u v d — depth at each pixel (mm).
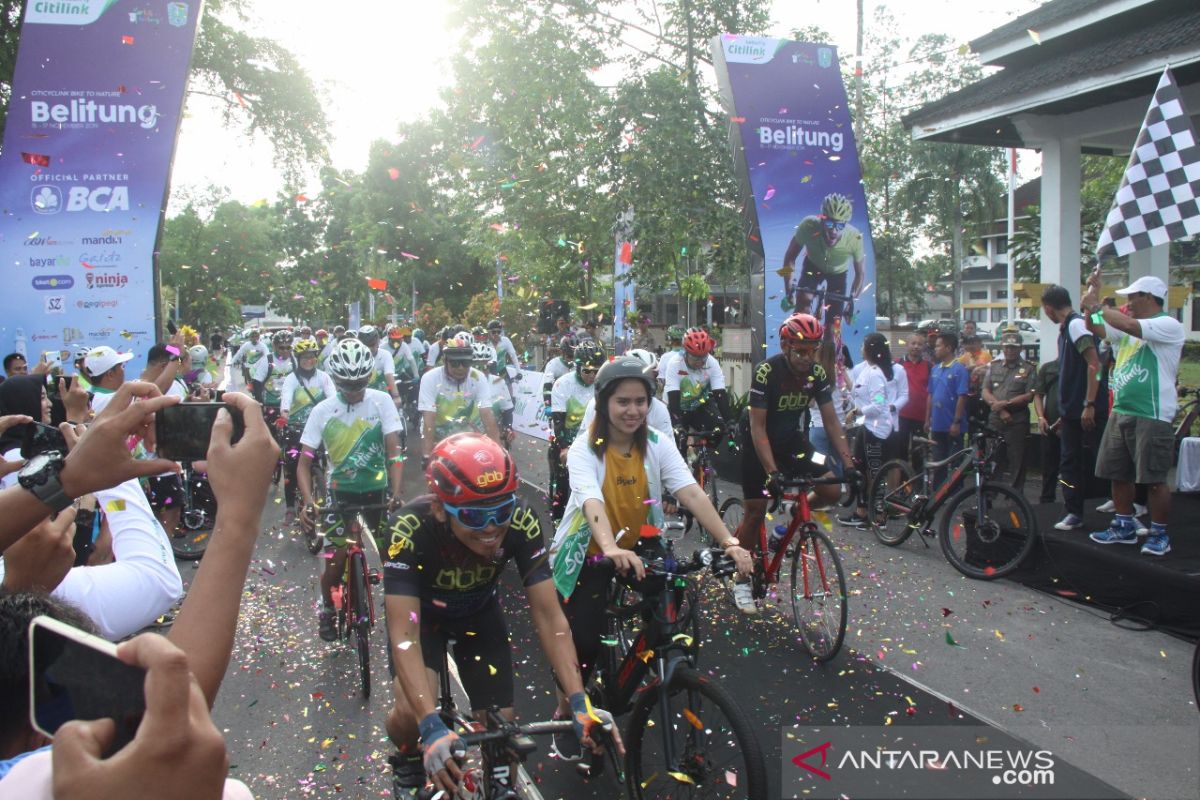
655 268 14625
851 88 21000
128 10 9703
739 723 2881
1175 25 9102
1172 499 8055
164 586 2285
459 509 2631
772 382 5602
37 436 2049
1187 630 5484
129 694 812
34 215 9617
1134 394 6117
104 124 9688
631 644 3891
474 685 3180
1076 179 11609
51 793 896
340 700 4770
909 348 9594
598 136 14797
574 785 3850
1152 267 11609
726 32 14867
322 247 32688
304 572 7340
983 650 5312
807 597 5418
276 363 11469
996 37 11523
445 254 31500
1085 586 6227
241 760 4082
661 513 3963
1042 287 11312
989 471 7137
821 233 11062
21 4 13180
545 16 14812
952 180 25266
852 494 8977
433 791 2848
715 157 14570
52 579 1740
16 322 9633
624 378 3723
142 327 9812
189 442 1458
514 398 16953
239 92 17219
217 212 27531
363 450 5684
